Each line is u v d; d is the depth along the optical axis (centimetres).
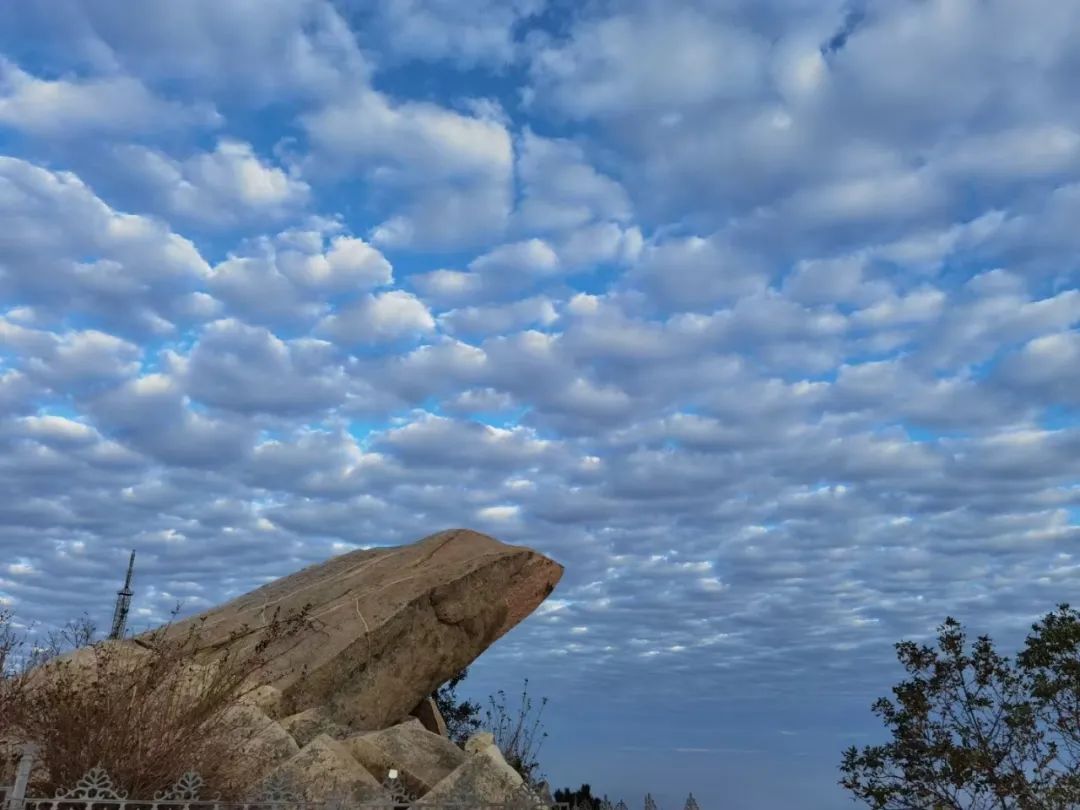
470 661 1404
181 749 720
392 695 1267
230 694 842
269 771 788
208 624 1269
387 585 1366
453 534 1577
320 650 1208
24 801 570
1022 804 1279
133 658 898
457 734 2094
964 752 1319
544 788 764
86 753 689
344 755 817
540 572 1496
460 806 701
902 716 1397
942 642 1409
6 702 735
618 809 829
